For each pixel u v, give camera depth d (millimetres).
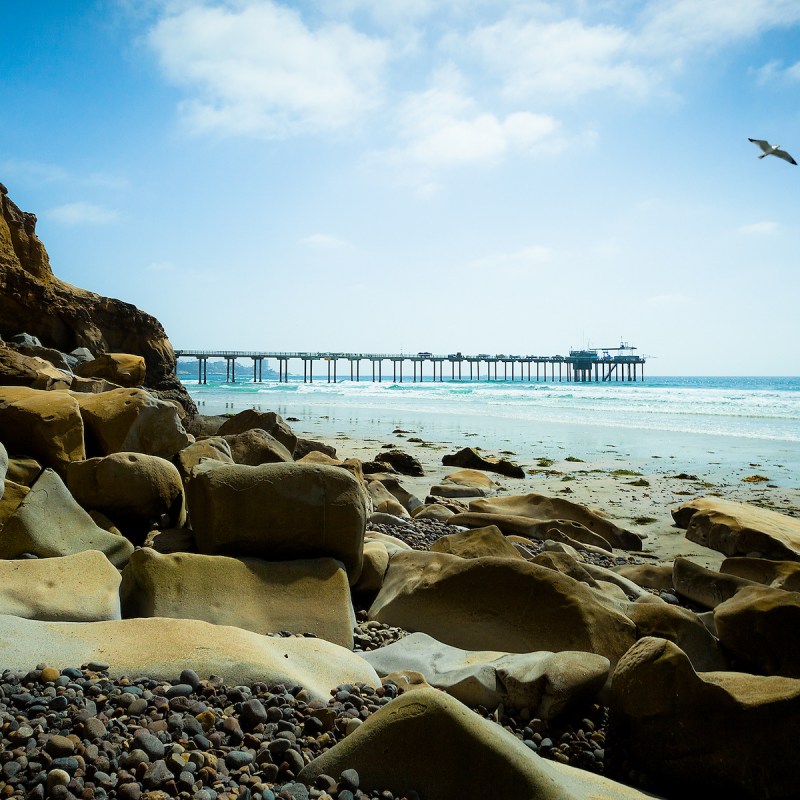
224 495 5012
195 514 5195
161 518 5930
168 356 30469
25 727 2564
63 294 27156
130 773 2430
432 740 2623
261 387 87125
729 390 76000
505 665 3867
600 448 20984
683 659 3352
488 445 21703
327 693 3391
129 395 7633
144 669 3225
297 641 3932
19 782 2314
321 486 5137
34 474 5895
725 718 3221
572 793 2490
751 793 3127
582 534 9094
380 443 21969
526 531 9086
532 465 17312
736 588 6070
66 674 3066
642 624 4676
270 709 3012
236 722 2891
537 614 4598
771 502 12398
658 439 23469
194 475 5203
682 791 3254
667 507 11984
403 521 8781
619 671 3557
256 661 3383
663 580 7035
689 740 3246
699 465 17328
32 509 4977
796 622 4410
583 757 3410
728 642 4613
